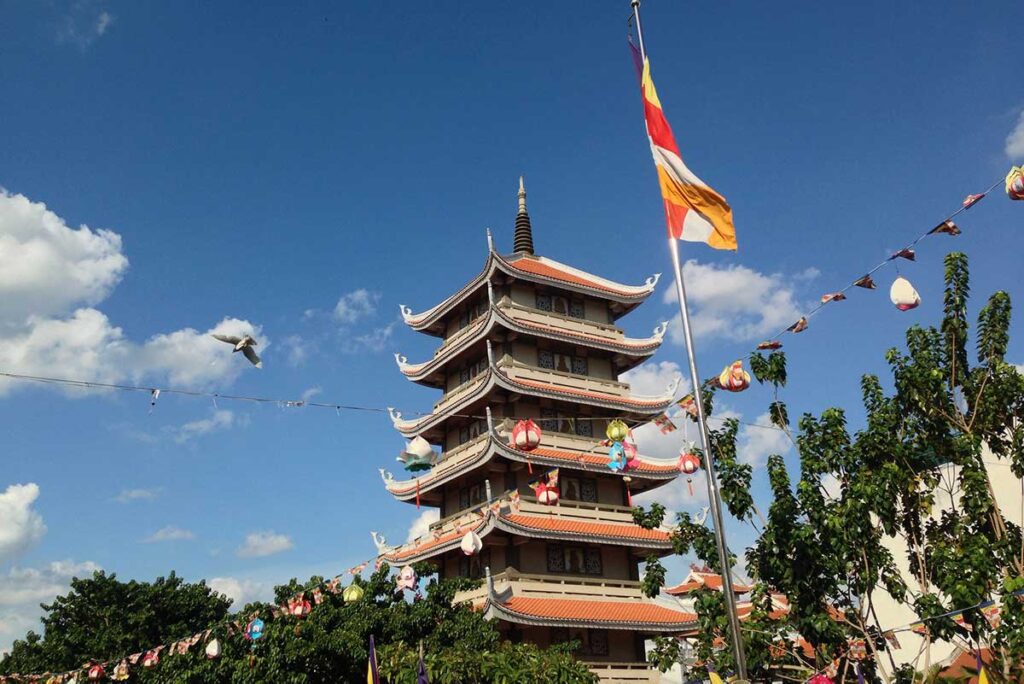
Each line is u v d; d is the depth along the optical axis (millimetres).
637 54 24672
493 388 50062
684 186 22812
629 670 47188
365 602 41438
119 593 64812
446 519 52438
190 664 41625
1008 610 23734
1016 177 18000
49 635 61594
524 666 36000
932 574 27703
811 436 29094
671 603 50938
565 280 55812
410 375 58938
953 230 20281
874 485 26969
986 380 28906
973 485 26844
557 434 51625
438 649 38312
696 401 21328
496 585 46750
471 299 56438
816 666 28547
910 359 29594
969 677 33750
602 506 51000
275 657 37281
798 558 27891
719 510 20312
